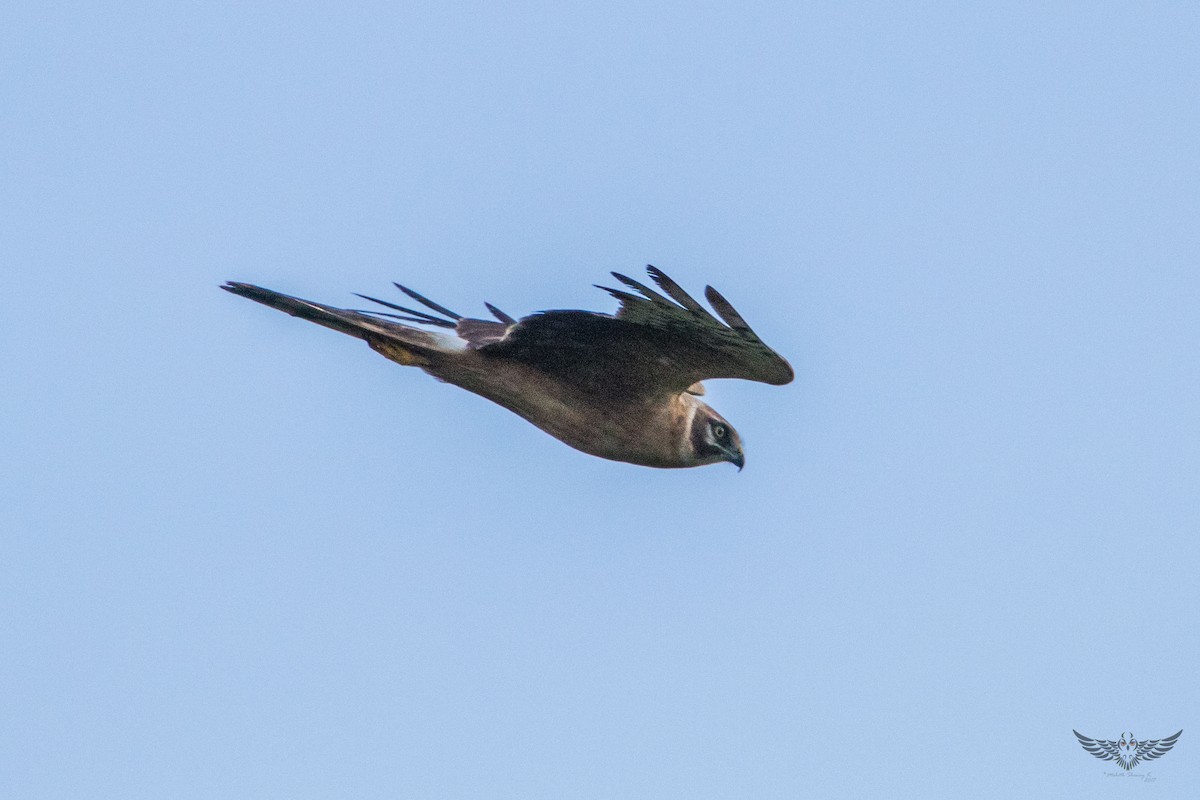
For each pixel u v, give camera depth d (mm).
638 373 14766
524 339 14516
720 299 13125
